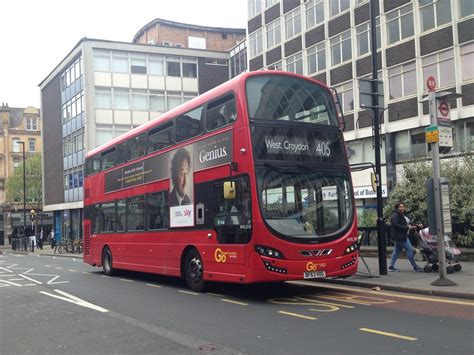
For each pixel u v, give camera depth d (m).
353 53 32.16
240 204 10.14
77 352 6.74
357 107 31.81
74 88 47.50
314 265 9.90
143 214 14.58
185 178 12.28
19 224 70.19
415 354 5.89
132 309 9.93
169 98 47.56
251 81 10.40
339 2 33.38
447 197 10.63
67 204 50.22
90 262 18.83
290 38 37.50
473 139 25.77
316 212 10.28
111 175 17.12
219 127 11.02
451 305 8.94
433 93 10.56
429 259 12.90
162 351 6.57
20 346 7.23
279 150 10.20
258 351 6.32
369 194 30.83
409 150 28.95
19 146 74.69
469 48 25.81
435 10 27.48
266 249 9.64
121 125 45.25
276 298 10.52
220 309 9.48
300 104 10.80
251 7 41.84
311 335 7.03
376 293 10.72
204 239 11.39
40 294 12.83
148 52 46.81
